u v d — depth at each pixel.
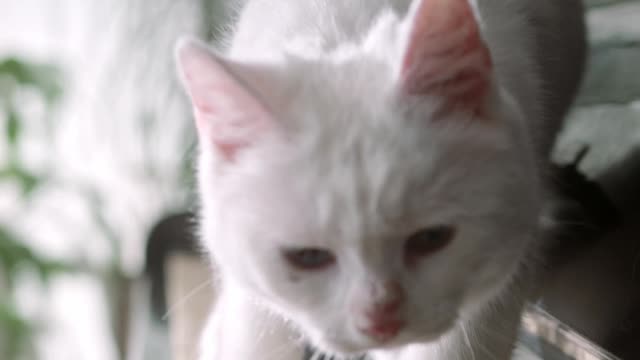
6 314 0.70
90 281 0.87
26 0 0.86
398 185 0.40
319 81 0.41
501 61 0.46
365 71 0.42
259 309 0.48
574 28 0.57
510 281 0.45
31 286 0.76
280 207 0.41
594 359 0.45
